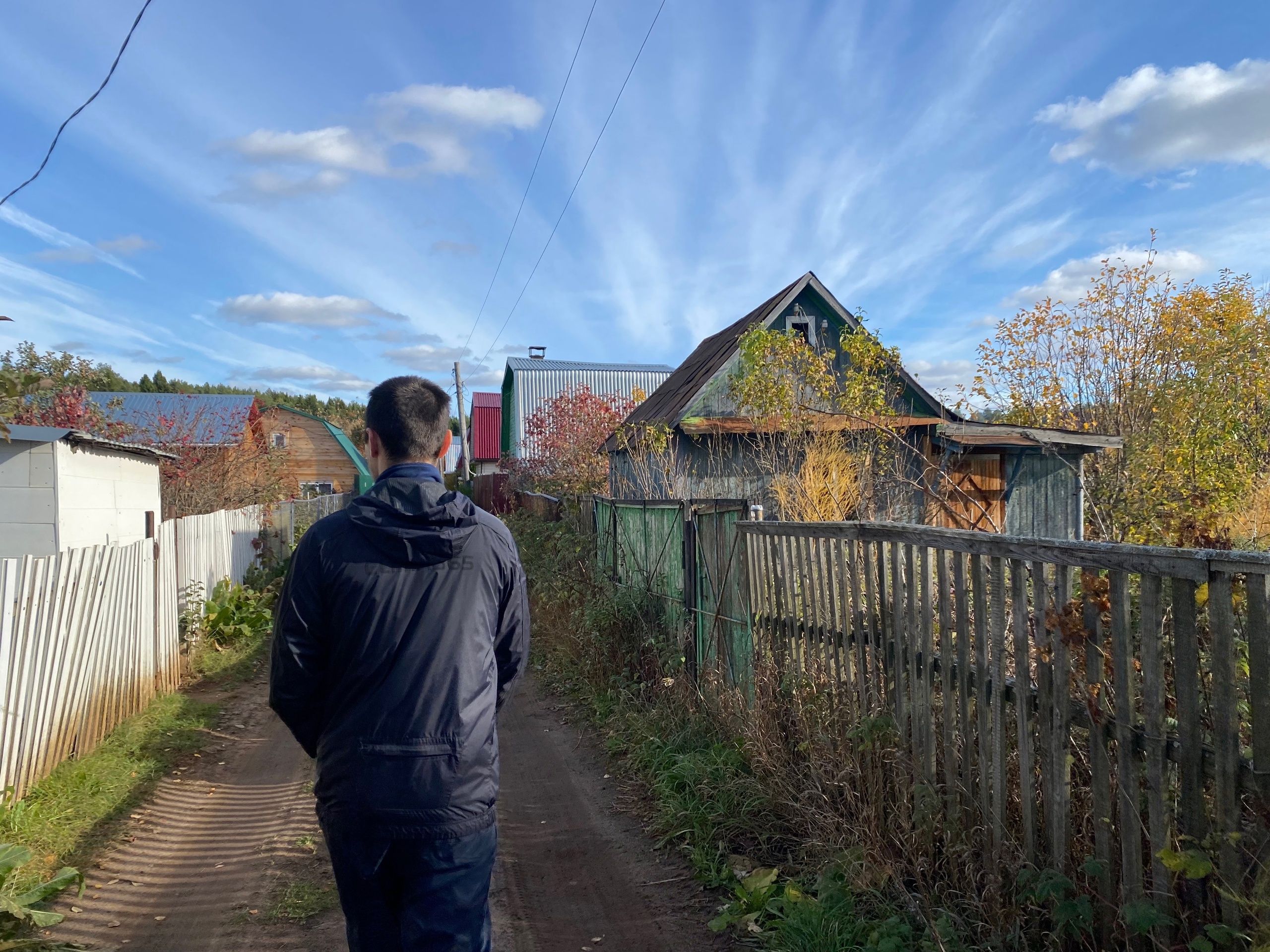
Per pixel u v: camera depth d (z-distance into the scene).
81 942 3.09
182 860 4.29
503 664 2.44
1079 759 2.83
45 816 4.56
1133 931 2.40
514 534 13.98
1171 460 9.08
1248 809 2.14
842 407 10.66
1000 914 2.87
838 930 3.12
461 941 1.99
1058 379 13.43
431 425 2.32
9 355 13.88
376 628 2.08
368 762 2.01
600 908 3.70
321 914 3.65
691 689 5.87
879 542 3.76
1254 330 10.23
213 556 10.56
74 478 7.09
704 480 12.80
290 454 22.94
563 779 5.42
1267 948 1.97
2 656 4.57
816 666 4.38
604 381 28.70
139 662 6.91
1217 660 2.18
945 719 3.33
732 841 4.20
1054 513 13.57
